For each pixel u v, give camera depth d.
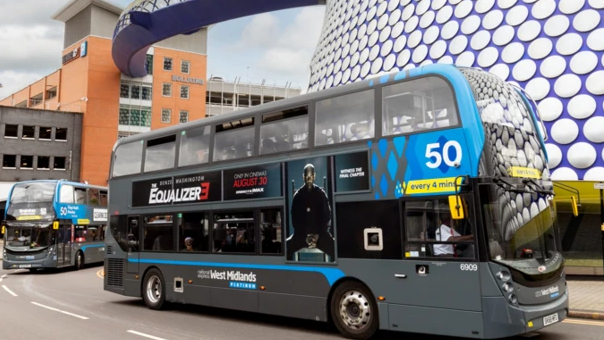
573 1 19.36
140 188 13.38
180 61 66.88
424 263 7.70
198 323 10.65
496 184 7.30
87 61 60.59
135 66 59.72
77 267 26.83
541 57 19.31
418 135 7.97
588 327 9.23
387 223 8.19
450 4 24.05
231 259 10.66
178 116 66.00
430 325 7.58
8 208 25.55
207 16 46.81
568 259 16.97
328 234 8.96
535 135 8.50
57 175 58.19
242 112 10.95
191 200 11.79
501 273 7.07
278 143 10.05
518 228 7.48
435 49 23.45
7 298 15.29
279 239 9.80
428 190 7.73
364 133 8.71
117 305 13.67
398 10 27.08
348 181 8.77
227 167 11.01
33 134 57.31
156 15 47.47
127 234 13.62
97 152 59.88
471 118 7.42
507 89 8.51
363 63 27.91
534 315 7.16
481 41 21.59
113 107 61.38
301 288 9.33
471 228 7.25
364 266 8.41
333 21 35.75
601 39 18.09
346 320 8.71
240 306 10.41
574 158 17.19
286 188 9.74
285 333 9.38
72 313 12.20
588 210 16.78
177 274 12.00
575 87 17.95
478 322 7.11
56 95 66.31
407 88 8.30
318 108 9.50
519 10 20.92
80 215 27.33
